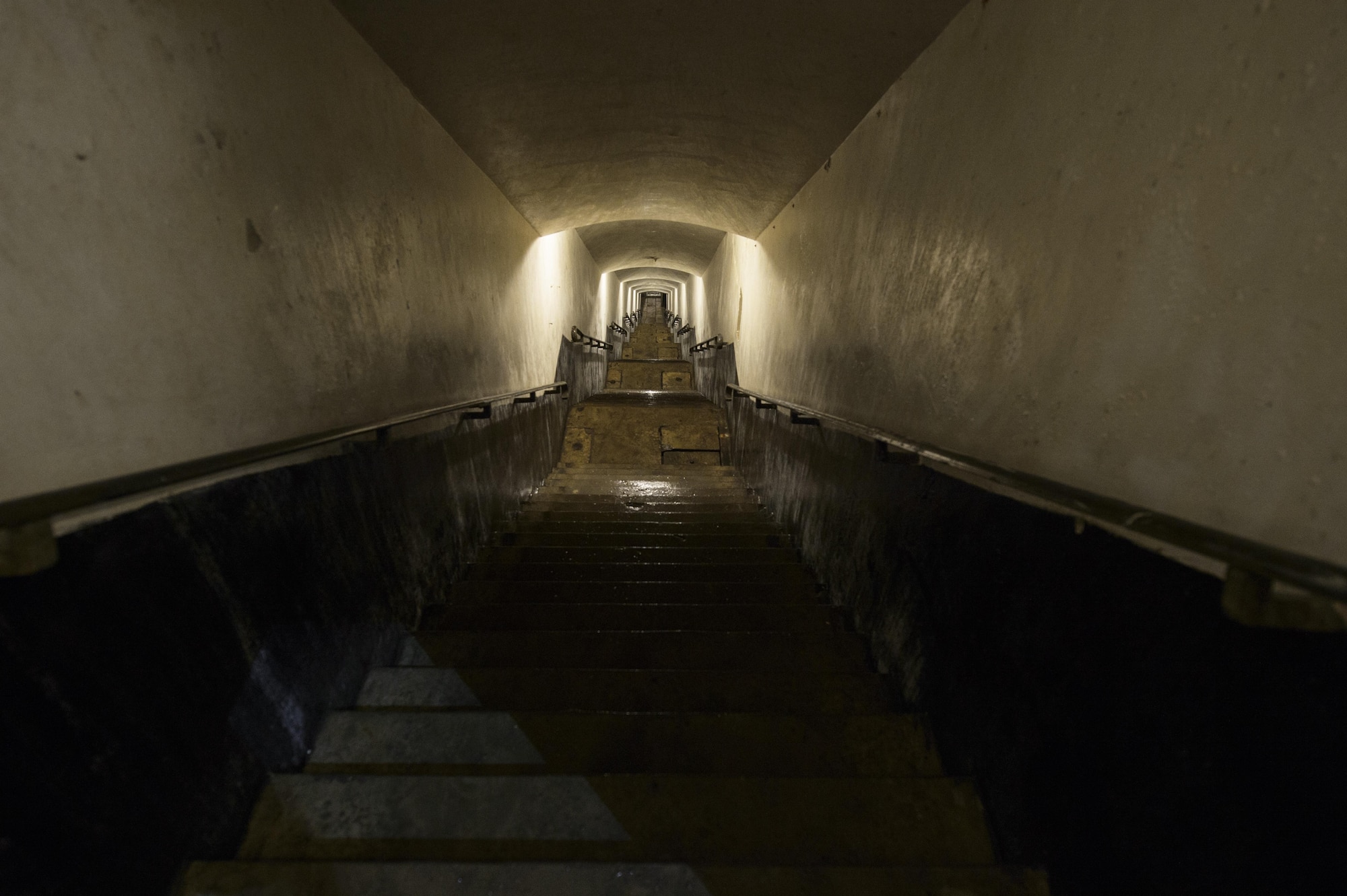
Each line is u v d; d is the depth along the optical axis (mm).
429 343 2570
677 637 2275
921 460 1856
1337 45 713
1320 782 712
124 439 1057
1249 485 826
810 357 3330
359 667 1883
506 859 1297
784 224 4004
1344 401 707
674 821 1371
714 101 2611
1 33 852
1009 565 1364
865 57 2018
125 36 1053
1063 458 1215
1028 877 1183
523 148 3072
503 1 1853
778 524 4039
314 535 1654
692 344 11391
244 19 1372
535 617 2531
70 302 955
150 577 1101
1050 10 1270
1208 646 858
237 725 1304
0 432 855
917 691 1797
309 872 1181
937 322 1800
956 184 1691
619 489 5359
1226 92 861
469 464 3207
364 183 1978
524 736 1637
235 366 1351
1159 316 977
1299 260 757
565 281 6727
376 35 1947
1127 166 1050
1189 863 865
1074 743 1112
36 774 862
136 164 1078
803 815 1392
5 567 743
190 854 1148
